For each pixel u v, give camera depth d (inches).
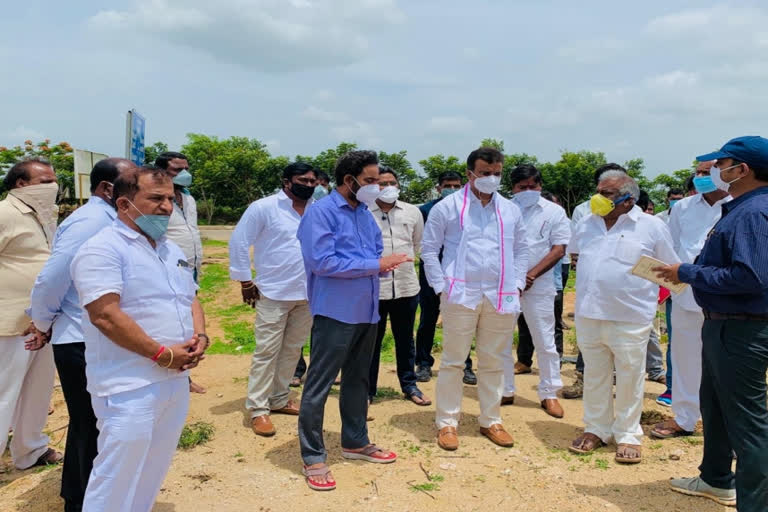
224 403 222.5
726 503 146.9
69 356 134.2
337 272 152.3
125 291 113.8
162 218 116.7
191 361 119.5
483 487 155.7
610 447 183.2
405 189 1322.6
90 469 135.9
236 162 1599.4
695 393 189.0
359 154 155.8
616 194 169.6
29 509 146.3
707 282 129.1
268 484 156.9
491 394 187.2
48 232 173.5
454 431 184.4
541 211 215.2
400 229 220.1
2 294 160.4
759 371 126.5
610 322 173.8
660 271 140.7
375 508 144.3
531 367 284.5
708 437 146.0
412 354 227.8
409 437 190.5
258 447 181.9
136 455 113.8
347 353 160.2
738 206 130.3
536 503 147.1
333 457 174.9
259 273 196.9
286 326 205.9
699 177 185.8
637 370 171.8
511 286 178.9
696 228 196.1
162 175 116.3
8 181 166.6
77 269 111.0
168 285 119.9
